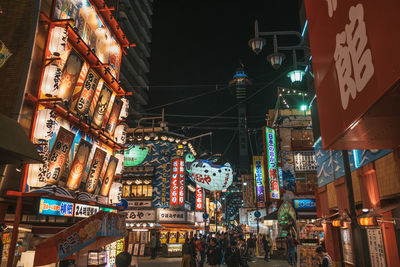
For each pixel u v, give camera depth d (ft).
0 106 27.50
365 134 11.44
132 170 107.65
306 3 17.20
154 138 108.88
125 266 14.62
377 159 30.32
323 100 13.96
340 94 11.43
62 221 36.76
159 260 81.92
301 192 74.64
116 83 43.86
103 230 20.22
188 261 47.39
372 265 30.12
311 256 42.70
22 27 29.86
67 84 32.83
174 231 109.60
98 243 24.31
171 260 82.02
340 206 42.04
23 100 27.66
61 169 31.89
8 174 26.68
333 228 47.73
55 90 29.78
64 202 32.60
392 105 8.39
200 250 57.57
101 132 40.63
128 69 169.07
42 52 30.37
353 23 9.75
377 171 30.35
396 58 6.82
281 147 84.43
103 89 40.37
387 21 7.25
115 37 47.67
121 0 154.51
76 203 35.12
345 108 10.87
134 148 90.33
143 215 103.71
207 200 167.94
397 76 6.79
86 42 38.65
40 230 29.63
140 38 179.83
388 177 28.19
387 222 27.32
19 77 28.30
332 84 12.42
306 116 86.53
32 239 28.84
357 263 24.71
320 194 53.83
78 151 35.32
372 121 9.89
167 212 103.86
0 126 13.98
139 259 85.25
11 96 27.73
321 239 73.97
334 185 44.06
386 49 7.34
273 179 78.07
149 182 106.32
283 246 83.87
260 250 94.63
